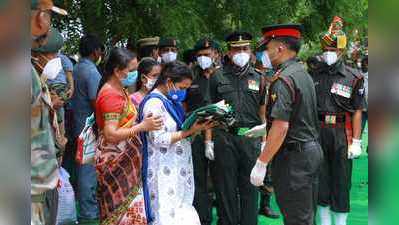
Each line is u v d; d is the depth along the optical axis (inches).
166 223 140.3
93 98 201.5
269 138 128.4
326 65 186.9
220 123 145.6
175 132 144.6
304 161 129.8
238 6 272.7
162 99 145.9
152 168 143.7
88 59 207.8
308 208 131.0
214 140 182.2
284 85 128.2
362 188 276.4
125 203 138.7
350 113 187.0
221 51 252.2
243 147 180.9
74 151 209.2
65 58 196.2
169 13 235.3
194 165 191.5
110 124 134.8
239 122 180.9
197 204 193.0
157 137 141.8
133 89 185.6
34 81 88.5
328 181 188.5
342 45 183.0
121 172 138.9
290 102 127.6
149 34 253.1
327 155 188.1
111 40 257.3
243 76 183.2
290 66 132.6
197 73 193.0
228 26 288.4
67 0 244.5
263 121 186.1
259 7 273.4
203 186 193.3
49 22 94.4
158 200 142.1
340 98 184.1
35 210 92.3
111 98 135.4
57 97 140.9
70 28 259.8
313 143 131.3
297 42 134.6
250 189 183.3
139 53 213.5
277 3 275.9
